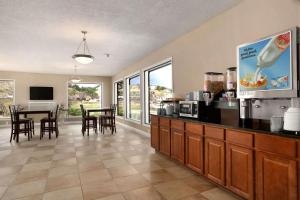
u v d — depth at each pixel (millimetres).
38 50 5074
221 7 2953
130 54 5641
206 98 3012
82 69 8000
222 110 2949
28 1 2693
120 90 9023
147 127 5855
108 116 6684
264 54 2113
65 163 3414
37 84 8656
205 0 2744
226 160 2281
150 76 6055
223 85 3066
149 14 3146
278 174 1713
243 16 2775
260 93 2152
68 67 7527
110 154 3959
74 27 3615
